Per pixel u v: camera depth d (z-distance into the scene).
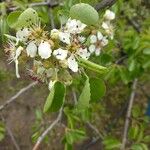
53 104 0.18
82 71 0.19
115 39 0.39
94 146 0.63
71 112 0.39
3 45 0.23
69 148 0.37
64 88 0.18
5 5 0.30
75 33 0.19
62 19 0.21
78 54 0.19
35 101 0.64
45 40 0.19
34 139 0.39
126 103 0.49
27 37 0.19
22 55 0.19
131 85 0.45
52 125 0.36
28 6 0.32
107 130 0.50
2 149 0.65
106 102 0.62
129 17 0.46
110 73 0.38
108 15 0.25
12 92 0.64
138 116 0.42
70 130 0.38
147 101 0.67
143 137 0.42
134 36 0.39
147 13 0.46
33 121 0.67
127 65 0.40
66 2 0.24
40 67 0.19
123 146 0.40
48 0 0.32
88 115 0.41
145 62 0.38
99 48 0.23
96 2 0.23
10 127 0.67
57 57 0.19
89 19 0.19
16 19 0.22
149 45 0.37
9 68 0.53
